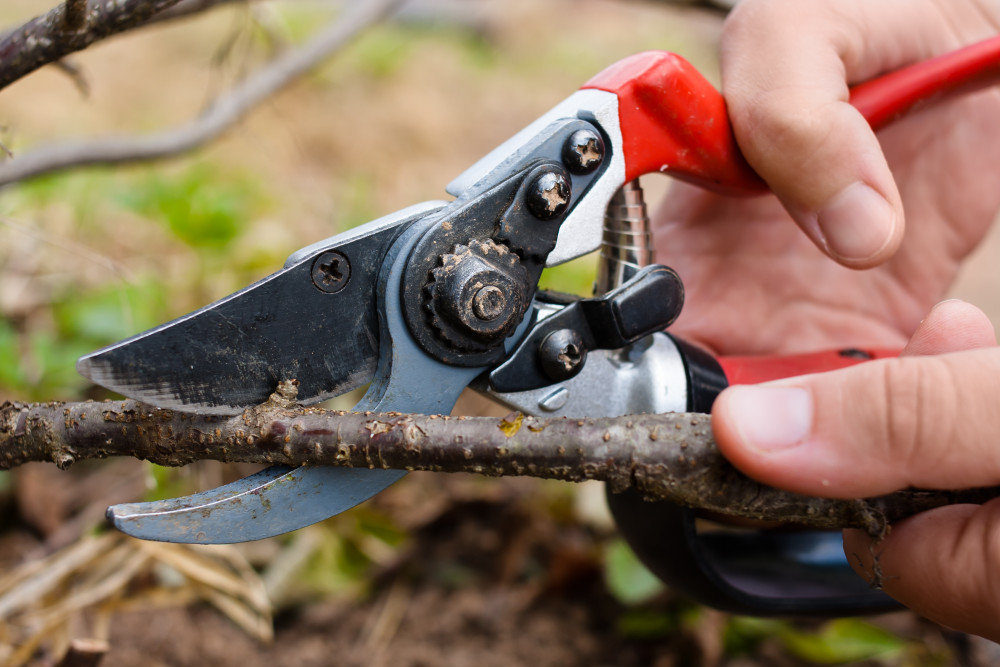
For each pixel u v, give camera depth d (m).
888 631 0.39
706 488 0.27
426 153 0.86
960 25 0.34
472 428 0.27
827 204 0.30
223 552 0.37
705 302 0.37
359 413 0.27
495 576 0.40
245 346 0.27
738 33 0.31
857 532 0.28
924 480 0.26
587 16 1.36
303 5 1.18
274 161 0.77
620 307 0.29
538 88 1.09
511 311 0.28
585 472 0.27
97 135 0.77
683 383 0.30
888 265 0.37
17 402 0.28
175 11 0.34
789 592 0.32
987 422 0.25
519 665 0.37
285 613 0.39
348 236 0.28
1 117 0.64
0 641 0.35
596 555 0.39
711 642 0.37
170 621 0.38
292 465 0.27
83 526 0.39
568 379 0.29
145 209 0.53
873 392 0.26
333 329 0.27
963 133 0.36
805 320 0.38
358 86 0.98
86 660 0.33
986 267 0.69
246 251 0.52
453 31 1.25
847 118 0.30
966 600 0.27
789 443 0.26
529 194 0.28
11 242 0.51
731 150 0.31
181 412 0.27
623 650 0.38
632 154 0.29
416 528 0.41
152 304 0.45
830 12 0.31
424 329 0.28
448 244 0.28
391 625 0.38
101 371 0.26
